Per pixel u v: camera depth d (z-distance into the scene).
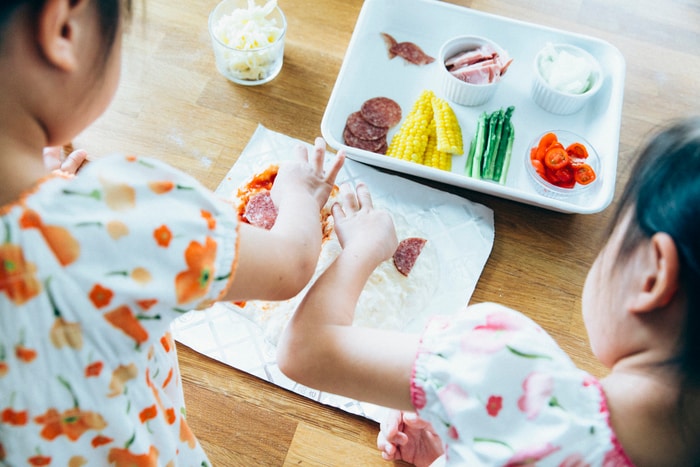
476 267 0.87
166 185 0.42
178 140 0.94
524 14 1.10
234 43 0.96
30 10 0.33
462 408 0.47
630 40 1.08
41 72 0.36
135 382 0.45
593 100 1.00
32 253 0.37
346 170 0.94
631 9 1.11
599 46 1.00
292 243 0.56
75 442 0.45
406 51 1.04
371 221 0.73
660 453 0.43
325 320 0.57
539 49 1.03
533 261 0.88
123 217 0.40
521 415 0.46
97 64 0.39
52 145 0.43
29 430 0.42
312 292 0.61
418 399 0.50
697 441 0.43
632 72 1.04
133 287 0.40
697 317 0.39
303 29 1.06
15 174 0.37
